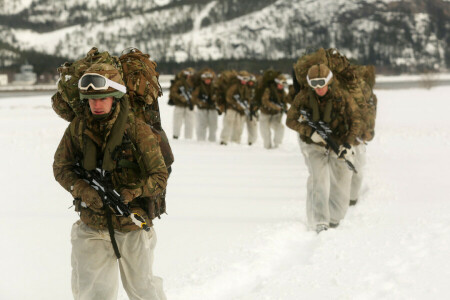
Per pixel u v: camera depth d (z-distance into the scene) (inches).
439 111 2640.3
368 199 775.1
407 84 6673.2
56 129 1766.7
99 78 313.3
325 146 619.8
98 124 327.3
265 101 1450.5
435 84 5841.5
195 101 1603.1
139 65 352.5
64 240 575.8
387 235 576.4
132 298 355.3
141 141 330.3
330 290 429.7
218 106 1553.9
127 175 332.8
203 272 476.1
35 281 459.5
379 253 515.8
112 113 323.6
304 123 609.9
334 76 605.6
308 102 605.3
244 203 764.0
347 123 600.1
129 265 345.1
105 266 339.3
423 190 829.8
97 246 337.1
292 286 438.9
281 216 689.0
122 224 335.6
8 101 3875.5
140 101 351.6
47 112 2637.8
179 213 698.2
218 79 1567.4
